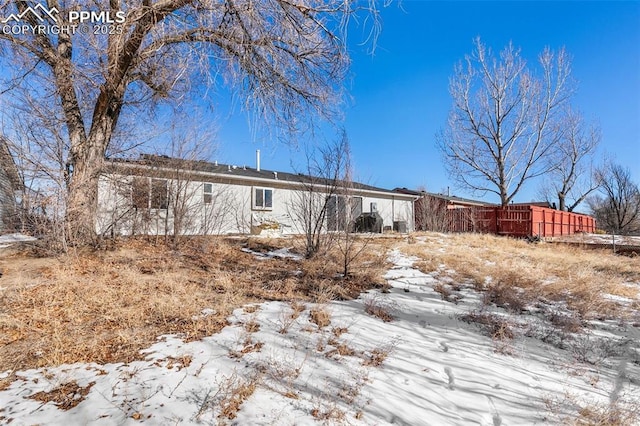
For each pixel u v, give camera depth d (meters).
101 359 3.12
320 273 6.68
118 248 7.28
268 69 6.89
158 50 6.66
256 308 4.63
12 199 6.56
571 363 3.86
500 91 20.20
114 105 7.46
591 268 8.83
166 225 8.53
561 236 19.14
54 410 2.39
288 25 6.09
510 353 3.99
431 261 8.38
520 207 17.39
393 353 3.74
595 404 2.98
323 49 6.83
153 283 5.25
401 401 2.83
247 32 6.11
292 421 2.38
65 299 4.44
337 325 4.33
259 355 3.32
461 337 4.37
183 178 8.70
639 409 2.93
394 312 5.07
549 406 2.91
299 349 3.54
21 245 6.68
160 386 2.70
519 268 8.27
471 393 3.09
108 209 7.64
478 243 12.45
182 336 3.64
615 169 29.48
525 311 5.46
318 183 7.79
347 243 7.08
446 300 5.78
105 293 4.68
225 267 6.97
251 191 14.73
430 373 3.40
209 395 2.61
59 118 6.76
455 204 27.97
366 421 2.50
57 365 3.00
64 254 6.24
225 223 12.69
